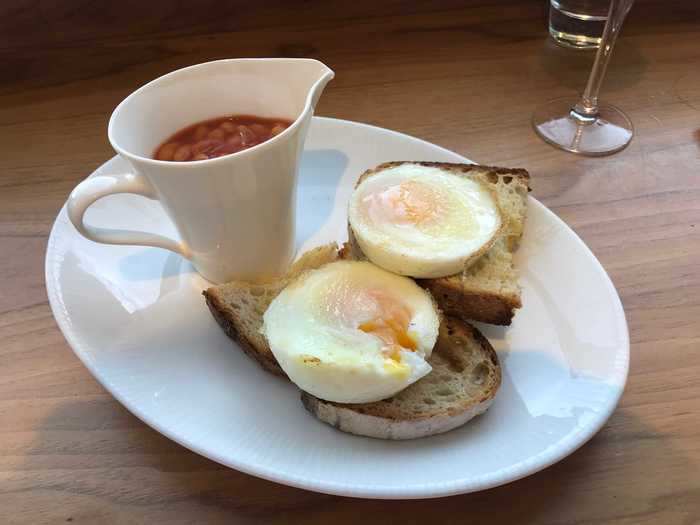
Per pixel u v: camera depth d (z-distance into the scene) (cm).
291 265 29
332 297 25
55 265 28
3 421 25
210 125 28
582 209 34
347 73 42
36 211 33
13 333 28
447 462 22
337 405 23
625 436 24
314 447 22
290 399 24
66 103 40
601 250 31
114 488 23
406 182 29
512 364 26
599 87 39
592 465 23
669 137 38
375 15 46
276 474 21
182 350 26
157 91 26
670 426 25
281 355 23
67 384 26
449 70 43
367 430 23
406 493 20
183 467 23
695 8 47
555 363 25
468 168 31
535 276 28
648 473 23
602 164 36
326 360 22
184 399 24
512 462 21
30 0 41
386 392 23
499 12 47
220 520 22
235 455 21
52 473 23
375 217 28
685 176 36
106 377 24
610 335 25
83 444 24
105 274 28
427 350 24
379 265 27
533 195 35
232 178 23
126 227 30
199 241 27
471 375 25
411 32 45
